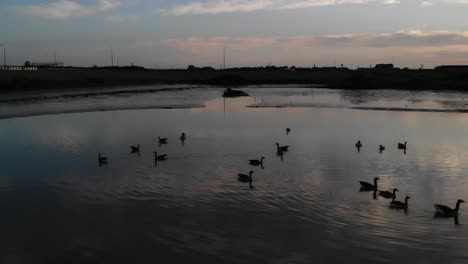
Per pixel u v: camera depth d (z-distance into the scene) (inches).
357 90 4717.0
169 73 7500.0
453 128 1964.8
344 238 680.4
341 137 1690.5
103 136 1660.9
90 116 2337.6
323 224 739.4
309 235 690.8
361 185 970.7
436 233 708.0
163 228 714.8
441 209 802.8
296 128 1932.8
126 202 847.7
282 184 990.4
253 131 1827.0
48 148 1403.8
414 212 810.8
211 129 1873.8
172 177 1044.5
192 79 6535.4
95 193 907.4
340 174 1093.8
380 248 645.3
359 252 631.2
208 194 906.1
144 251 628.7
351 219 765.9
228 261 599.5
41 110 2571.4
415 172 1123.3
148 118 2271.2
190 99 3526.1
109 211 796.0
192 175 1067.3
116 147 1437.0
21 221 746.2
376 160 1264.8
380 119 2306.8
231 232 700.0
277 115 2479.1
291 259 607.2
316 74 7337.6
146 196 887.1
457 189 968.9
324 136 1712.6
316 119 2295.8
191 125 2003.0
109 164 1182.3
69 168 1133.7
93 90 4133.9
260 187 963.3
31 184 978.7
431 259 612.4
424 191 952.3
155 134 1723.7
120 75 6127.0
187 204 838.5
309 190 944.3
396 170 1144.2
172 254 619.8
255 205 836.0
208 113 2559.1
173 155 1306.6
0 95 3356.3
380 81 5319.9
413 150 1424.7
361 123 2132.1
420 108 2854.3
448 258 616.1
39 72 5029.5
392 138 1675.7
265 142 1558.8
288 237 682.2
